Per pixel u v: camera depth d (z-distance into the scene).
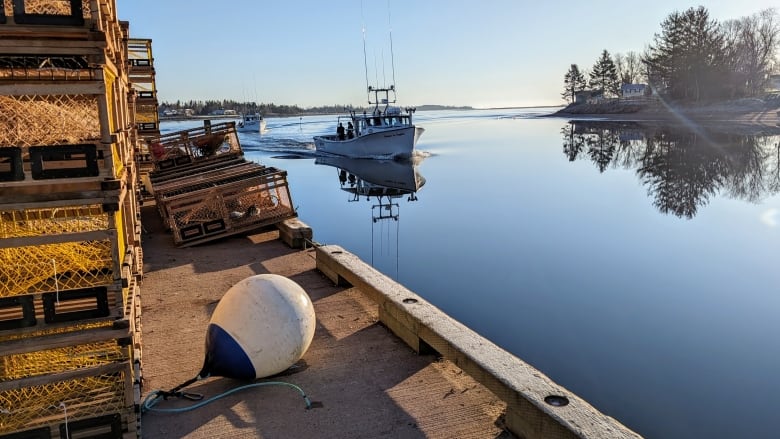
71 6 2.74
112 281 3.27
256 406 3.75
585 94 142.00
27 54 2.79
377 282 5.34
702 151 37.47
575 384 5.78
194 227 8.01
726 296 8.74
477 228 14.58
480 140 55.28
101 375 3.16
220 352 3.91
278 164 33.94
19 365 3.26
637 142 47.00
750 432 4.82
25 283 3.28
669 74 97.38
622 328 7.32
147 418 3.63
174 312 5.51
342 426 3.51
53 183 2.81
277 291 4.09
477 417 3.57
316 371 4.21
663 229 14.40
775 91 89.56
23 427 2.99
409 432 3.43
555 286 9.28
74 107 3.31
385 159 34.03
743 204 18.52
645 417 5.11
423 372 4.18
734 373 6.01
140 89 13.59
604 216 16.36
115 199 2.90
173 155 11.03
